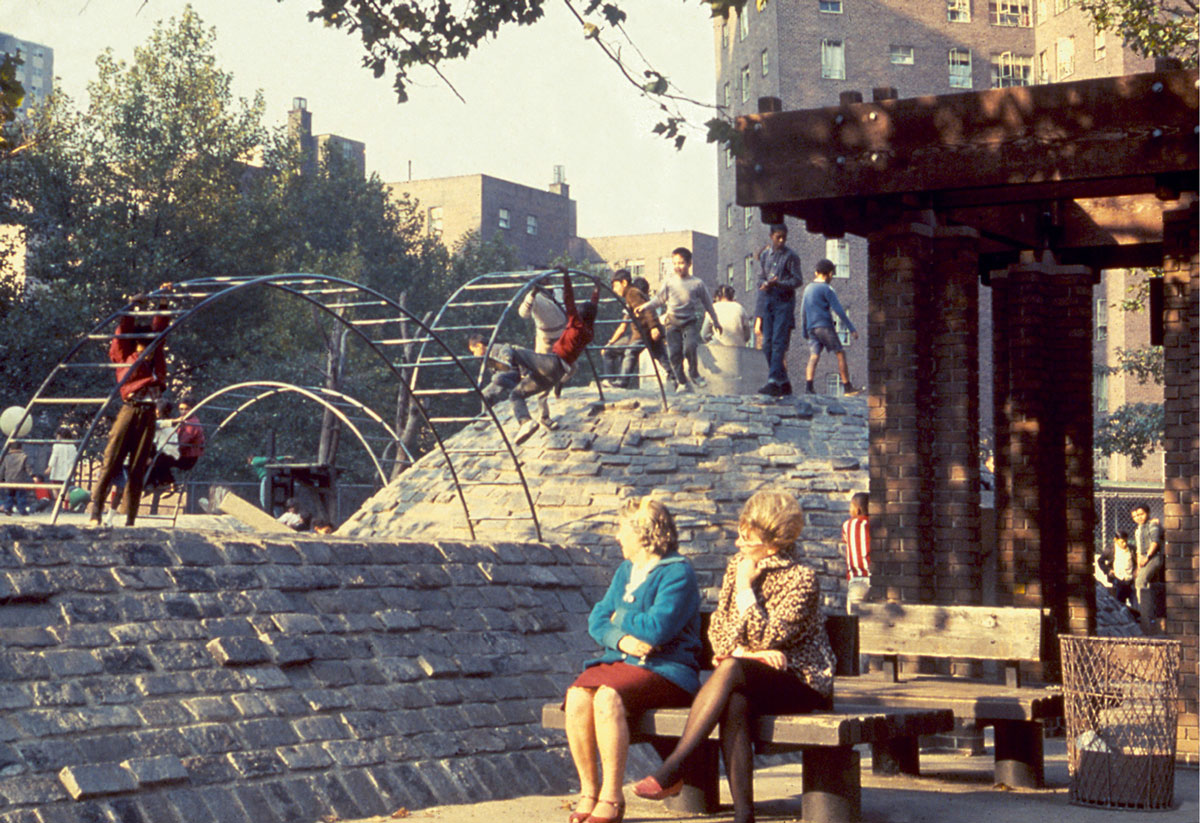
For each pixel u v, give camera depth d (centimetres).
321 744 660
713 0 886
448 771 700
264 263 3988
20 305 3478
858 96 910
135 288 3575
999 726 769
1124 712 673
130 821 553
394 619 791
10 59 921
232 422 3700
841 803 617
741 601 600
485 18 955
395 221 5553
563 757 778
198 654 661
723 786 774
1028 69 5231
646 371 1912
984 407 4334
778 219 970
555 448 1641
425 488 1688
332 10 946
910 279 931
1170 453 864
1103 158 840
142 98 3803
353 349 4003
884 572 927
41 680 591
